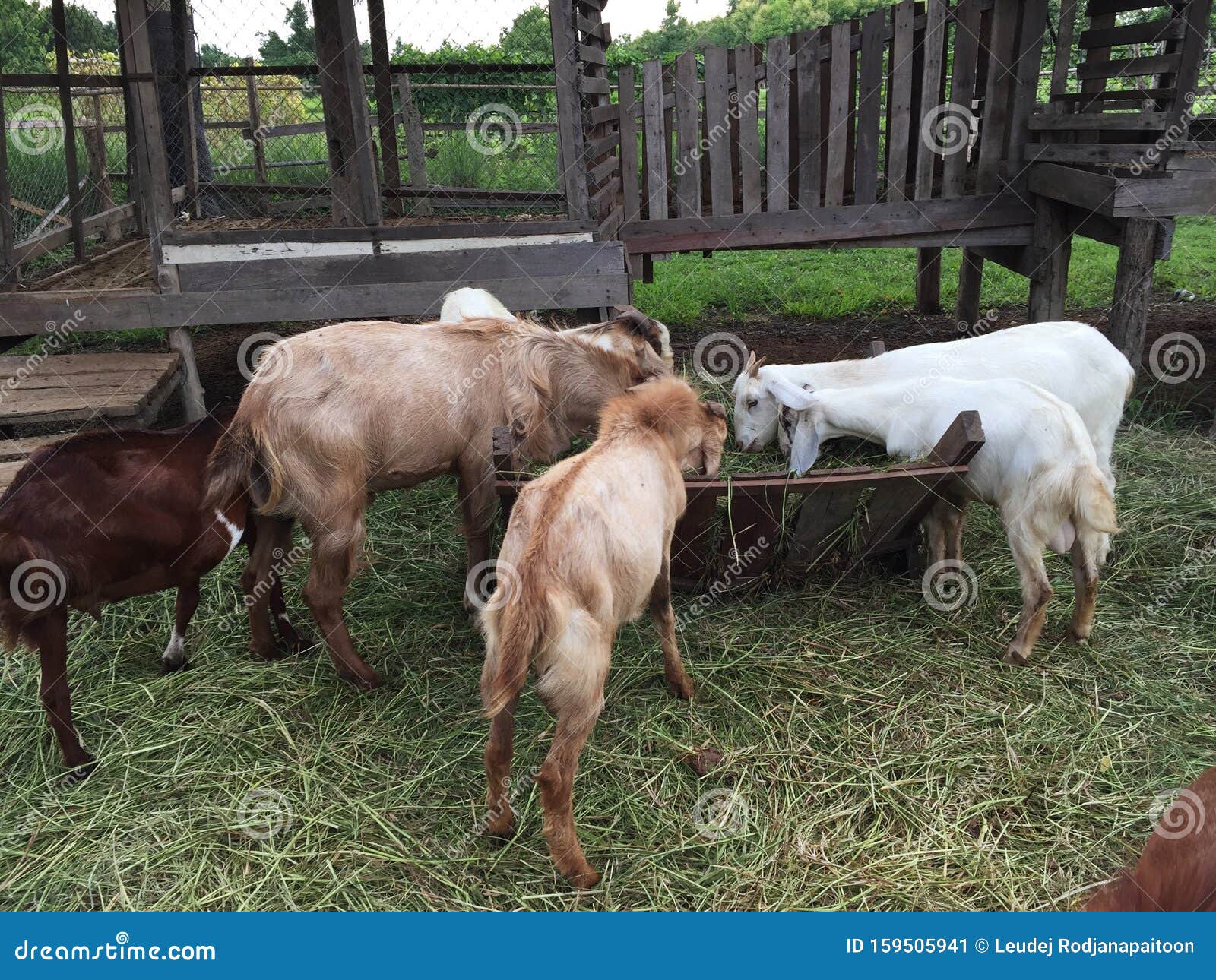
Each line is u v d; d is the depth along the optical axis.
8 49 8.69
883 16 7.05
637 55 17.34
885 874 3.08
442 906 2.99
